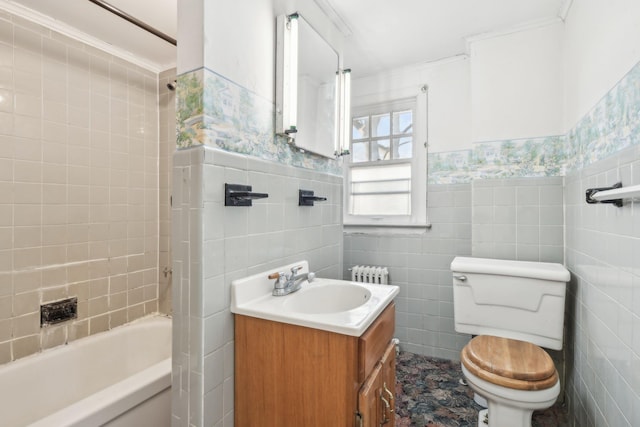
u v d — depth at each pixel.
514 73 1.92
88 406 1.15
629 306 0.99
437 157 2.35
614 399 1.10
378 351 1.08
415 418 1.63
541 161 1.87
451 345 2.29
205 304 1.02
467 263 1.81
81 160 1.87
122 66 2.08
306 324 0.98
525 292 1.66
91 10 1.65
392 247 2.47
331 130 1.77
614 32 1.12
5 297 1.56
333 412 0.96
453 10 1.74
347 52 2.21
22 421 1.51
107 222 2.01
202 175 1.02
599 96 1.27
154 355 2.08
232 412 1.13
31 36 1.65
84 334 1.88
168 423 1.39
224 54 1.11
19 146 1.61
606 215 1.19
